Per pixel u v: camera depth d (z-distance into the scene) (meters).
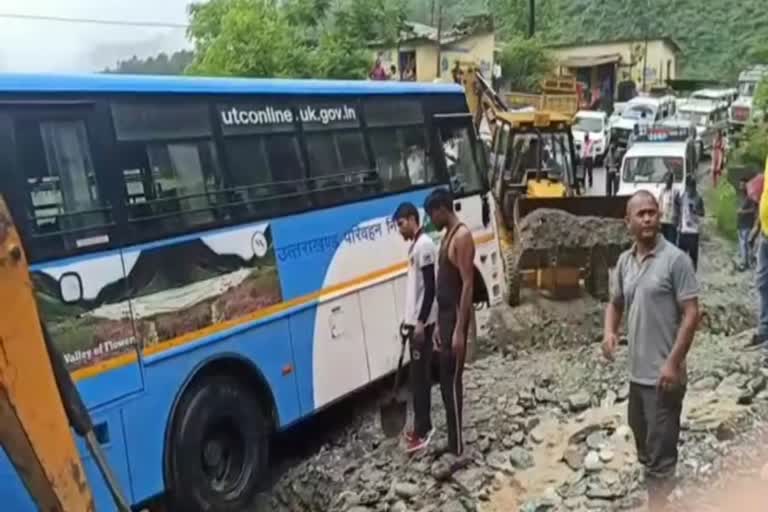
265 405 7.23
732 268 16.75
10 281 2.58
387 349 8.67
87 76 5.86
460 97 10.34
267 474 7.75
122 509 3.09
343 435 8.48
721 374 8.11
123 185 5.97
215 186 6.75
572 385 8.70
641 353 5.22
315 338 7.73
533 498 6.36
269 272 7.19
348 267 8.17
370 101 8.74
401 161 9.16
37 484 2.67
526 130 17.62
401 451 7.60
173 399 6.24
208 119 6.77
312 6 26.22
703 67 66.25
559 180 17.61
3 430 2.60
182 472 6.30
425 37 39.09
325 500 7.32
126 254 5.91
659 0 68.25
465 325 6.98
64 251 5.49
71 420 2.94
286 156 7.54
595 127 35.38
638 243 5.23
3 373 2.54
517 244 12.89
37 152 5.43
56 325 5.38
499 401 8.37
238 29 23.89
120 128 6.00
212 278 6.61
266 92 7.39
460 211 10.08
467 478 6.82
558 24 68.00
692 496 5.54
